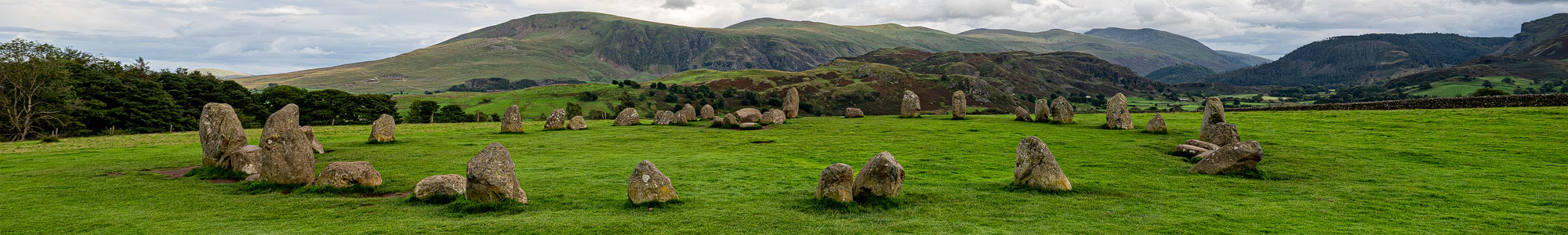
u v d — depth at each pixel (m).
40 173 25.88
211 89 95.19
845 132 44.62
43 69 67.12
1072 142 36.41
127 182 23.45
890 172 19.17
